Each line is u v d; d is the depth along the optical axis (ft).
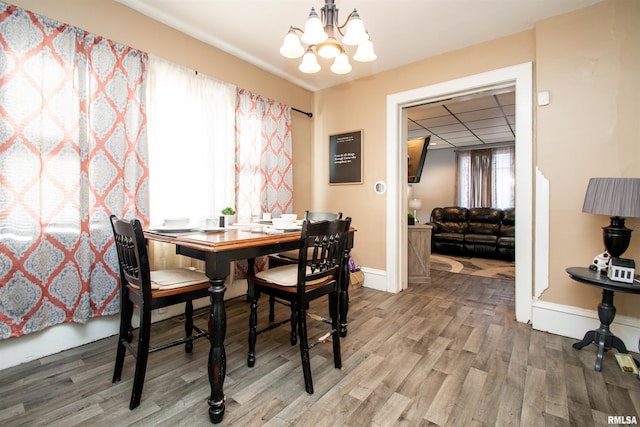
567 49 6.91
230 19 7.57
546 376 5.22
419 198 24.53
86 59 6.12
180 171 7.86
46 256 5.67
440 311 8.43
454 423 4.09
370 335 6.86
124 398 4.57
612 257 5.81
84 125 6.08
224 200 8.88
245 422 4.09
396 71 10.10
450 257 17.60
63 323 6.01
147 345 4.38
